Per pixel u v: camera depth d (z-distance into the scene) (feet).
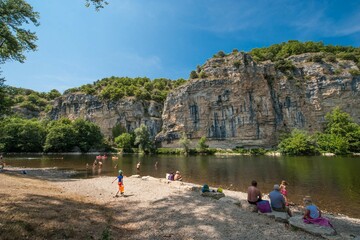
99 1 41.06
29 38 87.97
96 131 371.97
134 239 29.19
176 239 29.71
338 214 56.03
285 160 208.44
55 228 28.50
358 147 269.03
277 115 350.84
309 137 287.89
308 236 30.63
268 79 366.02
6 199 40.34
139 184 80.33
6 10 78.13
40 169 137.80
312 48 450.71
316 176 112.47
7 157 238.27
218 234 31.55
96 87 508.94
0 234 23.99
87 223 32.71
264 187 90.07
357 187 86.02
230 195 71.51
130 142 369.09
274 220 37.68
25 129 318.65
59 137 330.54
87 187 75.51
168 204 49.85
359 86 336.49
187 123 364.17
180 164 184.85
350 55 386.73
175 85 523.70
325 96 344.28
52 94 651.25
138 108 415.23
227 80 360.48
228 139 345.72
